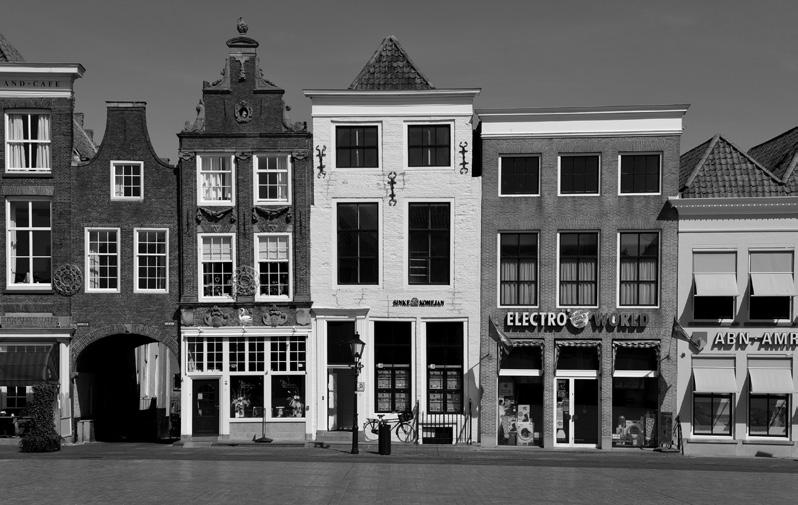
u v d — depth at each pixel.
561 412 30.42
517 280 30.66
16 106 30.77
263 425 30.41
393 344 30.77
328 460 24.81
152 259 31.19
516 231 30.59
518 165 30.78
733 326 29.88
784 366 29.78
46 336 30.50
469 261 30.61
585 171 30.61
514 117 30.52
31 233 31.11
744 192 30.25
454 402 30.64
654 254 30.31
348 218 30.95
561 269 30.62
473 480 20.92
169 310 30.98
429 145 30.97
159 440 33.31
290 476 21.02
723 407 29.92
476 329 30.48
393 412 30.55
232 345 30.66
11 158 30.97
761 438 29.59
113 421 36.47
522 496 18.61
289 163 30.80
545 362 30.23
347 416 30.83
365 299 30.64
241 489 18.81
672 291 30.11
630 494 19.23
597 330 30.17
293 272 30.61
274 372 30.61
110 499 17.42
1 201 30.73
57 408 30.39
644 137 30.22
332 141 30.91
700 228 30.05
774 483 21.55
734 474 23.28
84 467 22.59
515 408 30.59
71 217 30.91
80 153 34.31
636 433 30.20
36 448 27.11
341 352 30.91
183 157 30.62
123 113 31.16
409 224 30.88
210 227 30.66
